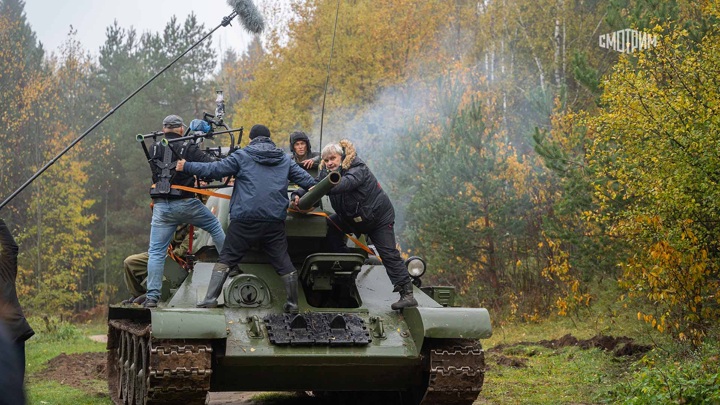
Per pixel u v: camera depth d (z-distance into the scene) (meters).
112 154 43.25
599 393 9.95
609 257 16.78
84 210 43.94
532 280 20.27
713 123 11.15
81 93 45.00
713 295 12.55
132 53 49.28
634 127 12.39
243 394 11.68
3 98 38.47
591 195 15.95
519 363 13.13
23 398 3.15
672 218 12.20
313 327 8.12
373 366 8.14
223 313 7.72
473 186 19.67
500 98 30.84
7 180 38.03
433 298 9.41
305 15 30.38
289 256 9.01
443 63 29.50
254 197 8.30
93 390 11.72
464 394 8.27
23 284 37.16
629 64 14.34
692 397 8.29
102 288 41.97
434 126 22.42
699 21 18.66
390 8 29.98
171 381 7.58
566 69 31.05
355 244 9.48
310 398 11.12
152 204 9.01
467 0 34.31
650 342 13.45
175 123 9.12
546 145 17.02
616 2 17.80
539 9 33.34
